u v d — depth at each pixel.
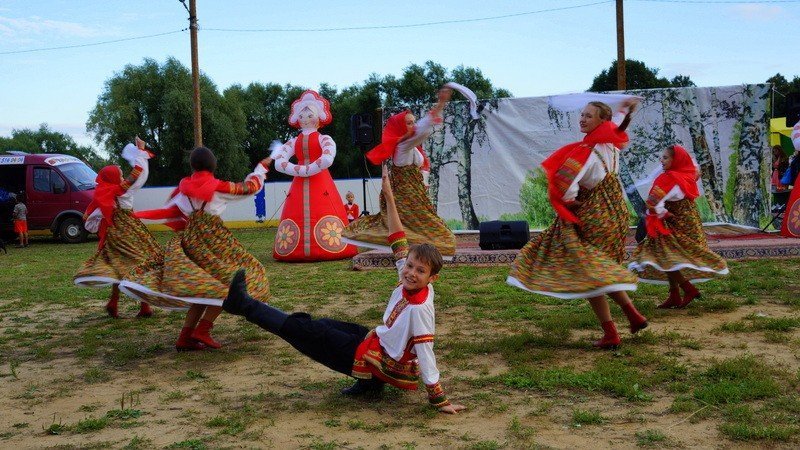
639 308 6.41
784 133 15.80
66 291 9.40
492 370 4.63
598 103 5.00
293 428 3.60
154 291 5.07
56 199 20.98
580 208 5.00
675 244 6.37
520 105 13.62
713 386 3.96
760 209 12.83
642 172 13.17
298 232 12.14
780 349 4.85
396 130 6.39
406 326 3.76
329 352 3.95
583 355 4.91
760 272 8.57
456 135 13.84
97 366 5.09
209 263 5.22
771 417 3.49
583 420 3.57
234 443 3.40
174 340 5.95
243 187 5.39
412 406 3.92
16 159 21.22
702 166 12.97
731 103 12.86
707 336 5.32
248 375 4.70
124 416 3.87
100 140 37.19
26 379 4.78
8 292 9.50
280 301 7.84
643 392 3.99
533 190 13.62
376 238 6.54
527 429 3.47
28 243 21.41
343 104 43.88
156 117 36.28
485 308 6.87
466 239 13.73
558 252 5.02
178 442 3.41
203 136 36.88
